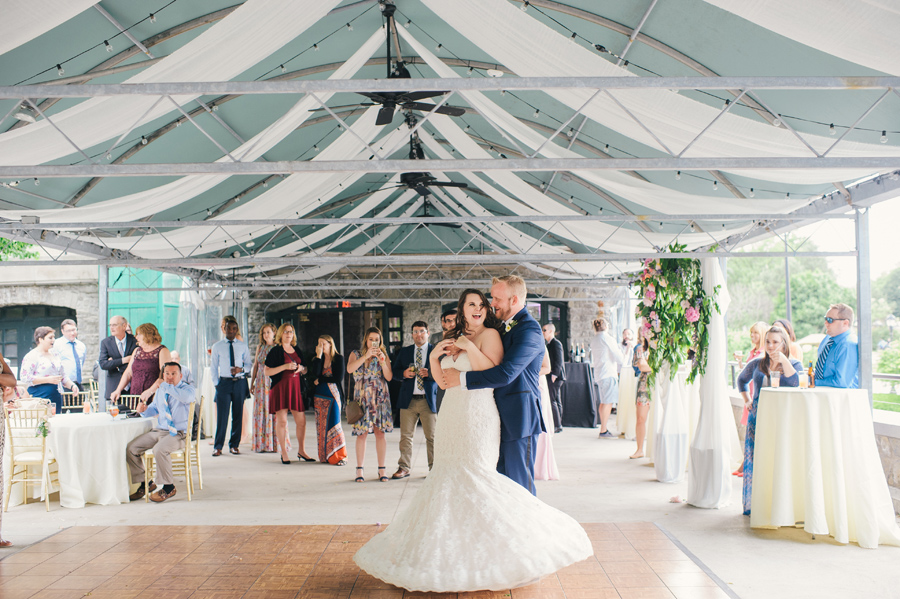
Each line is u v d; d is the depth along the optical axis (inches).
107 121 196.4
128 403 272.8
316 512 210.5
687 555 161.8
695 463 217.6
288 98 270.1
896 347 1045.2
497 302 149.7
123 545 175.3
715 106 222.1
